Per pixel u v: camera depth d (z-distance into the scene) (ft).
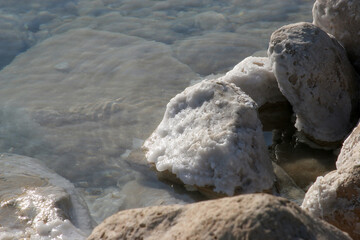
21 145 13.10
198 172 10.64
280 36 12.19
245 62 13.73
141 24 19.35
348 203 8.13
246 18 19.38
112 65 16.74
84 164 12.27
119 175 11.77
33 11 20.45
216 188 10.39
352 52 12.94
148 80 15.83
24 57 17.44
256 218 5.62
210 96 11.46
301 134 12.50
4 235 9.59
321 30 12.32
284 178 11.07
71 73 16.44
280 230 5.58
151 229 6.40
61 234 9.73
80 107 14.64
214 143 10.48
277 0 20.66
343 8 12.74
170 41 18.06
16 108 14.69
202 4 20.77
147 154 11.99
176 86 15.47
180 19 19.58
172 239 6.04
